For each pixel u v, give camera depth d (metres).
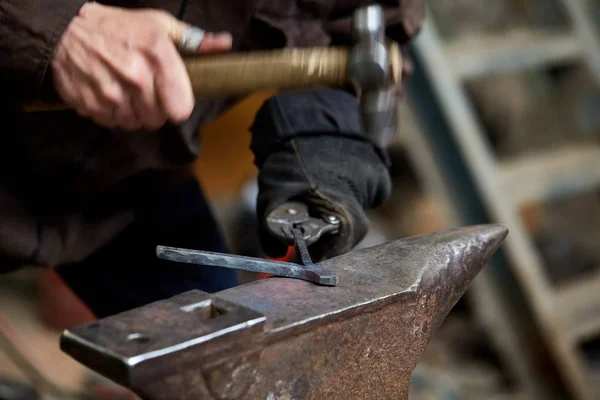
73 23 0.95
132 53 0.93
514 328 2.62
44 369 2.72
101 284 1.48
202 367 0.71
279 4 1.21
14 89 1.01
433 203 3.30
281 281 0.90
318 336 0.80
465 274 1.00
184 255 0.90
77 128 1.25
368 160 1.16
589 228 3.26
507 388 2.76
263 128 1.20
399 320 0.90
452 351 2.98
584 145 2.94
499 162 2.69
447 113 2.51
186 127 1.28
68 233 1.36
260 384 0.76
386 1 1.28
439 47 2.53
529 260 2.54
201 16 1.22
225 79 0.95
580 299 2.63
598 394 2.65
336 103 1.19
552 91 3.27
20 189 1.32
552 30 3.01
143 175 1.38
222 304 0.76
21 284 3.35
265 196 1.13
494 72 2.67
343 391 0.86
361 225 1.10
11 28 0.95
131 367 0.65
